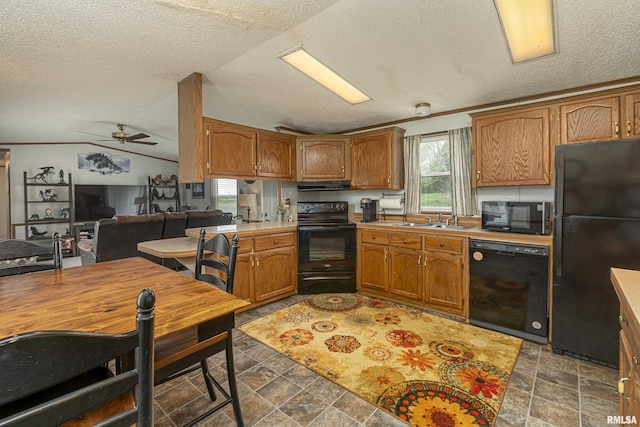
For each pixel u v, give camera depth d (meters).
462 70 2.58
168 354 1.22
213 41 2.20
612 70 2.48
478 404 1.73
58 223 6.62
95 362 0.65
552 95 2.98
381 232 3.47
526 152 2.79
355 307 3.21
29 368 0.57
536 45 2.16
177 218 4.45
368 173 3.95
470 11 1.86
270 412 1.68
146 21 1.92
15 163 6.27
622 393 1.16
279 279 3.46
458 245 2.89
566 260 2.19
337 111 3.74
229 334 1.45
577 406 1.70
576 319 2.18
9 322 0.99
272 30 2.07
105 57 2.38
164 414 1.67
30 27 1.92
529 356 2.25
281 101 3.45
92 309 1.11
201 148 2.90
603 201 2.04
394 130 3.75
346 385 1.91
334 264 3.67
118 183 7.52
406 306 3.25
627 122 2.35
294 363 2.16
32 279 1.51
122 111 4.07
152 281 1.48
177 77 2.88
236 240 1.61
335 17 1.93
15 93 3.12
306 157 4.07
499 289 2.64
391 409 1.70
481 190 3.38
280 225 3.68
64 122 4.63
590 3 1.71
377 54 2.38
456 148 3.53
